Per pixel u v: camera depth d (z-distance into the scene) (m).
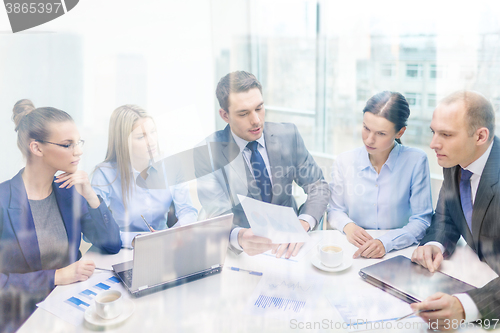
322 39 1.58
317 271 0.72
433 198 1.04
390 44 1.35
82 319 0.57
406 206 1.06
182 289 0.65
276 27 1.64
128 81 1.30
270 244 0.81
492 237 0.78
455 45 1.18
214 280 0.68
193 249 0.67
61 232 0.87
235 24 1.55
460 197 0.88
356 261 0.76
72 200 0.89
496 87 1.15
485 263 0.75
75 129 1.00
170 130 1.34
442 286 0.64
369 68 1.45
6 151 1.02
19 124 0.97
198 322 0.56
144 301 0.62
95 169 1.13
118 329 0.54
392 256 0.79
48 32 1.16
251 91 1.22
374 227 1.08
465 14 1.17
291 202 1.22
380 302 0.61
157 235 0.62
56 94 1.18
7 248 0.83
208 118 1.43
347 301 0.62
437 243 0.80
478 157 0.88
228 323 0.56
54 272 0.70
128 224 1.09
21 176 0.91
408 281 0.66
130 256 0.79
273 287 0.66
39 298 0.67
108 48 1.26
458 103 0.94
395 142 1.09
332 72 1.59
